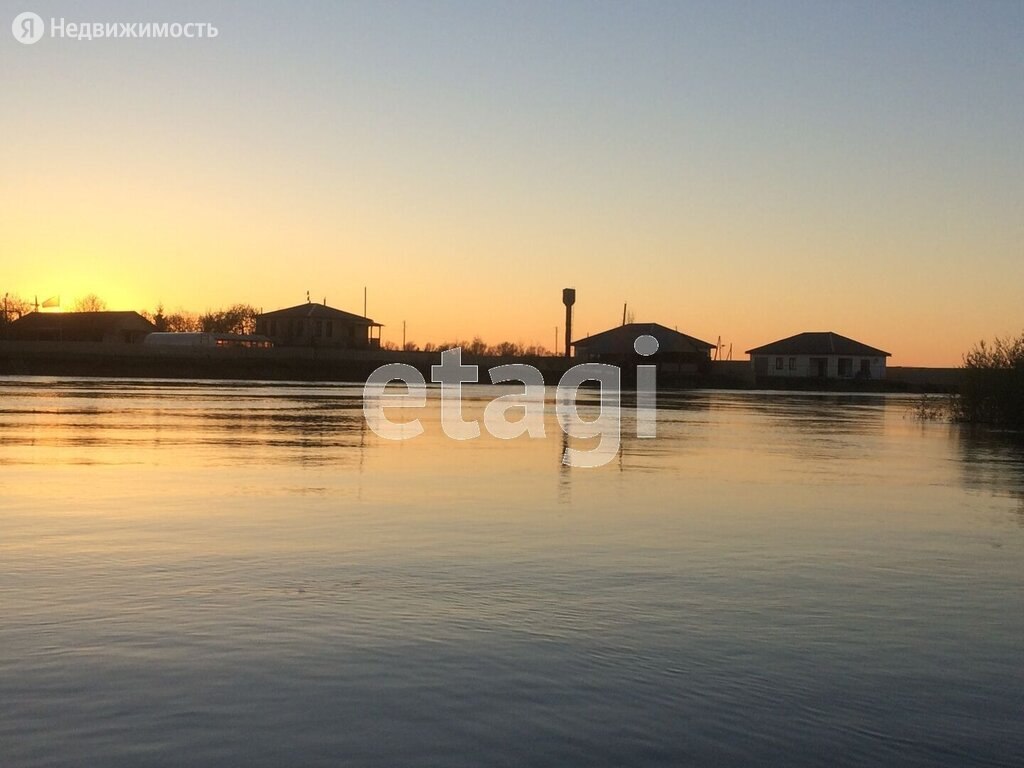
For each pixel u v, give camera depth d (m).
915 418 44.69
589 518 13.82
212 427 28.30
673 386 93.25
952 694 6.91
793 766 5.72
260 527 12.48
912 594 9.73
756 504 15.62
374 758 5.69
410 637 7.90
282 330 112.12
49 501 14.27
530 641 7.88
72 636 7.73
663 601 9.23
